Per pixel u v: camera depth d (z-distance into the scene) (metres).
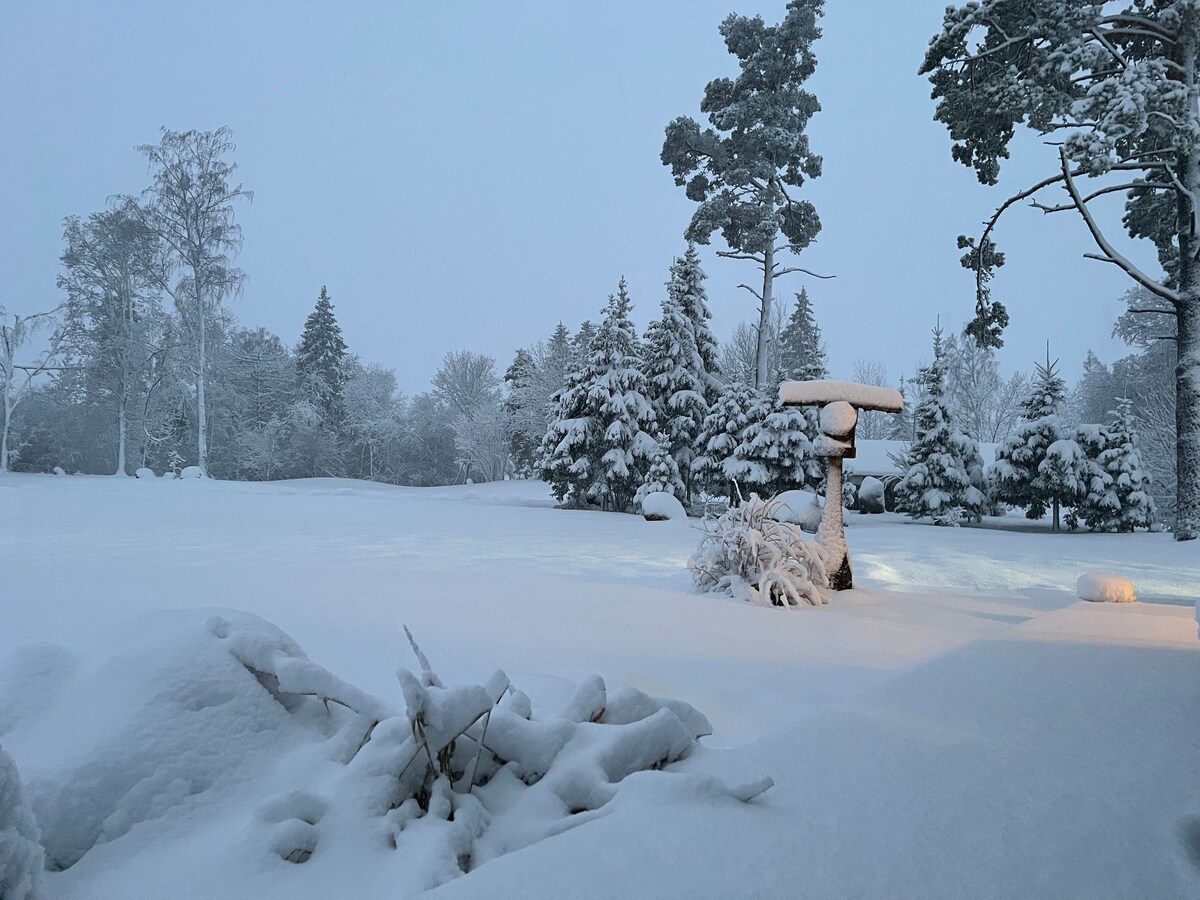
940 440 27.17
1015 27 20.02
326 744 2.72
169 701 2.60
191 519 18.47
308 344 65.06
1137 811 2.54
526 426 46.97
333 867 2.07
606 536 16.34
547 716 3.20
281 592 7.80
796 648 5.76
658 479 27.39
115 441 49.19
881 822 2.39
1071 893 2.01
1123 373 49.72
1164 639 5.61
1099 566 12.52
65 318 43.12
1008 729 3.39
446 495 36.41
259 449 53.09
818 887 1.96
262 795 2.47
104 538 13.84
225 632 3.11
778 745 3.14
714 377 32.44
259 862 2.04
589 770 2.61
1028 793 2.67
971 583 10.77
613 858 2.05
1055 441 24.72
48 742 2.45
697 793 2.46
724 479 28.23
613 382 29.50
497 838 2.34
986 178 22.20
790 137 31.89
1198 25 17.81
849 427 9.20
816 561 8.61
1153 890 2.05
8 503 22.31
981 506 26.44
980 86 20.22
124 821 2.22
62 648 3.03
